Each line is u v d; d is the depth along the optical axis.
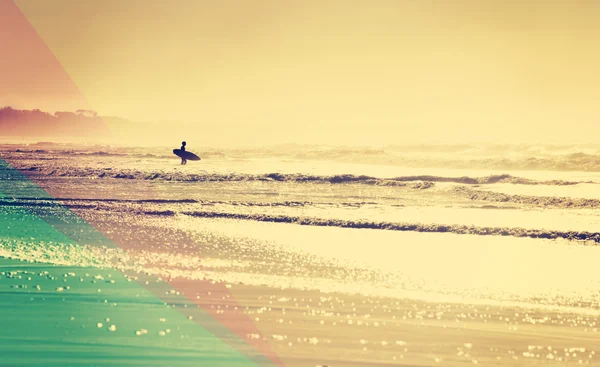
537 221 92.31
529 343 37.81
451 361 33.88
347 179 142.38
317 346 35.44
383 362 33.22
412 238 80.25
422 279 56.44
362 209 104.25
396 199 117.69
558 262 66.00
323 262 63.03
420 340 37.53
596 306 48.06
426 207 107.44
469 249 72.94
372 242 76.19
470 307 46.84
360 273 58.25
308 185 137.25
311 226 88.38
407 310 44.91
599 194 119.12
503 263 64.81
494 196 118.75
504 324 42.19
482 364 33.59
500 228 86.62
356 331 38.84
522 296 50.81
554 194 119.38
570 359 35.03
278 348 34.84
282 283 52.62
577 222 91.50
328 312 43.34
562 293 52.25
